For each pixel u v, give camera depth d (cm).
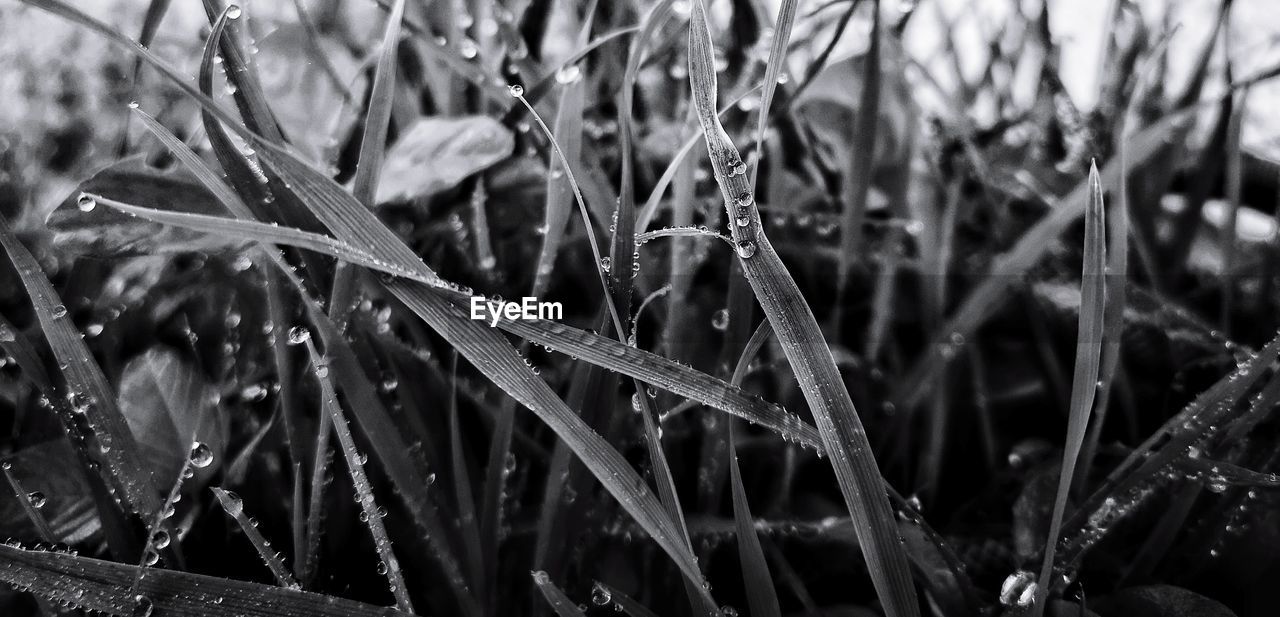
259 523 18
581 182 19
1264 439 18
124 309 20
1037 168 24
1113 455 19
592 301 21
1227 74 21
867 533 15
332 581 17
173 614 15
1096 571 18
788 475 19
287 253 17
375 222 15
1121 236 17
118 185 18
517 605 17
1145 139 20
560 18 25
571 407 17
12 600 17
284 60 22
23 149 24
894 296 22
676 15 24
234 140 17
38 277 16
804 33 24
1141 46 23
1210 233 24
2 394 19
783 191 23
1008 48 26
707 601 16
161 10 18
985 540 18
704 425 18
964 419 20
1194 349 21
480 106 23
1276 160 24
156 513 16
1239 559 17
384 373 18
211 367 19
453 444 17
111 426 16
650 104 25
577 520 17
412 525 18
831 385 15
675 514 16
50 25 26
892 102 23
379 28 26
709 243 21
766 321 16
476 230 20
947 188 23
